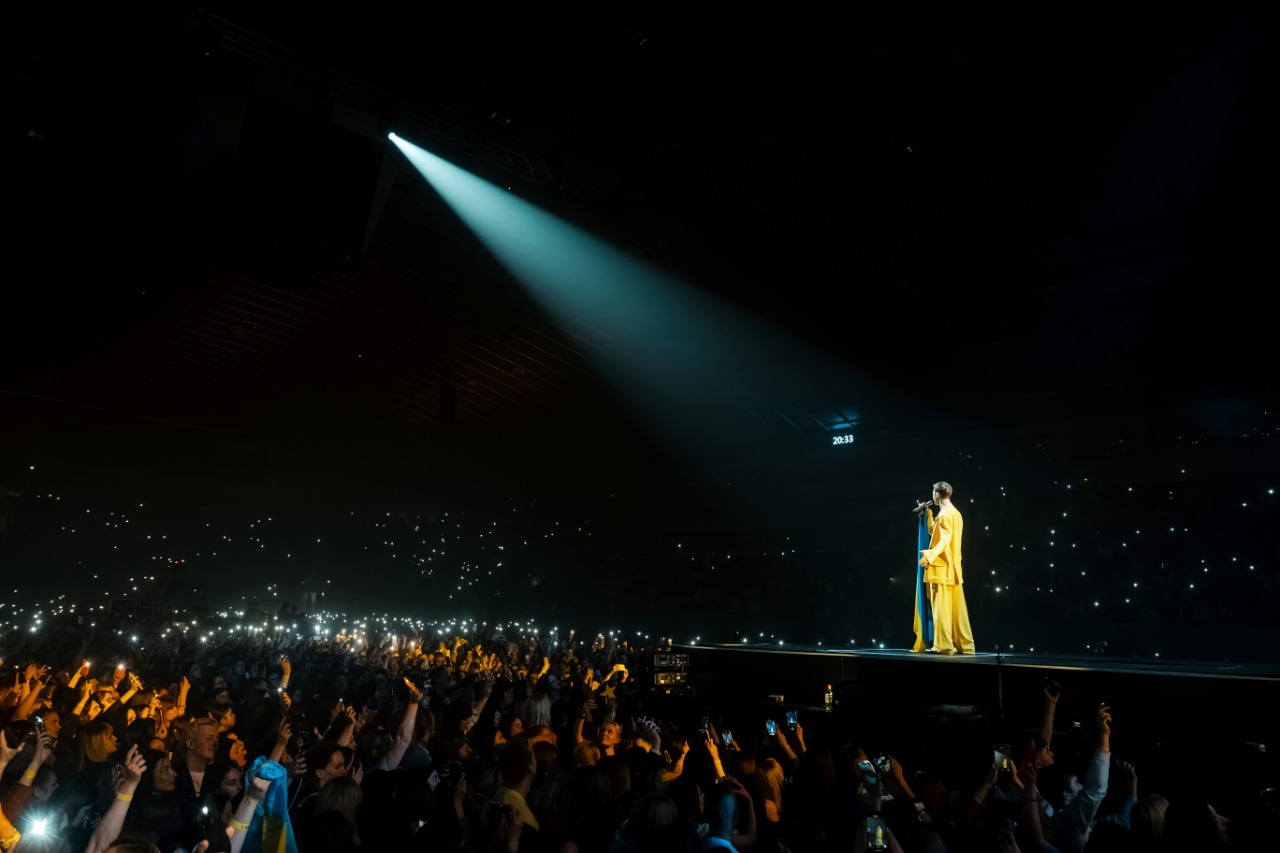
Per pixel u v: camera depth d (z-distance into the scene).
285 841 5.20
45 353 36.50
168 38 17.84
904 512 35.75
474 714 10.19
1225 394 27.84
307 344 37.12
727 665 17.20
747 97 19.02
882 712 14.13
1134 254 22.94
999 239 23.33
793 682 15.83
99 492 43.75
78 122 20.72
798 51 17.52
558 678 19.06
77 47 18.17
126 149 21.48
